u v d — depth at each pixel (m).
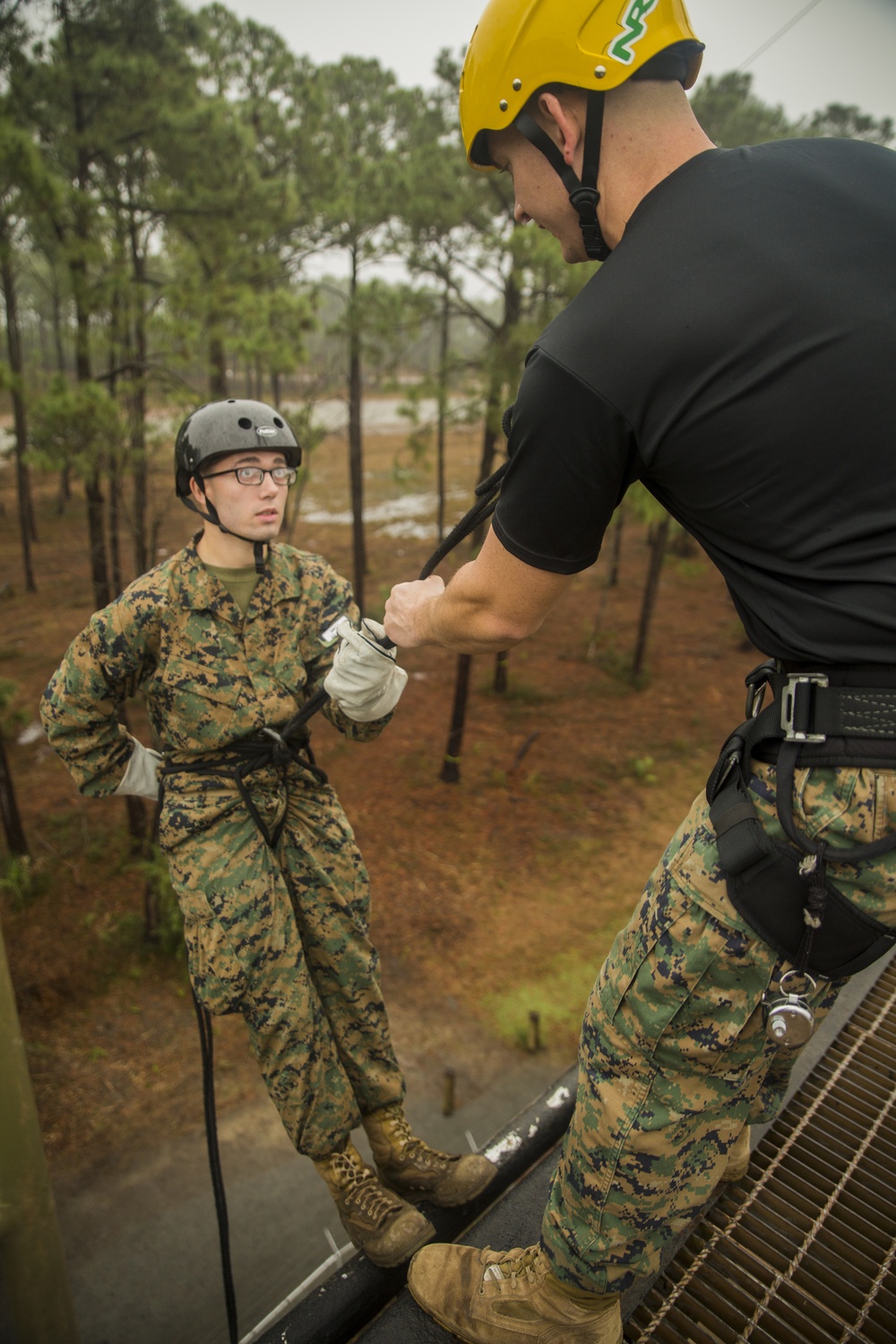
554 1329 1.37
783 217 0.93
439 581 1.42
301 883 1.77
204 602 1.70
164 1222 7.78
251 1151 8.49
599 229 1.08
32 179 8.76
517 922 11.70
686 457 0.96
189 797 1.71
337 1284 1.63
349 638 1.57
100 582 11.82
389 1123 1.84
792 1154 1.77
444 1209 1.81
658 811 14.34
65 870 12.48
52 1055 9.60
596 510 1.05
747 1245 1.58
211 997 1.66
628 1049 1.19
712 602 24.14
